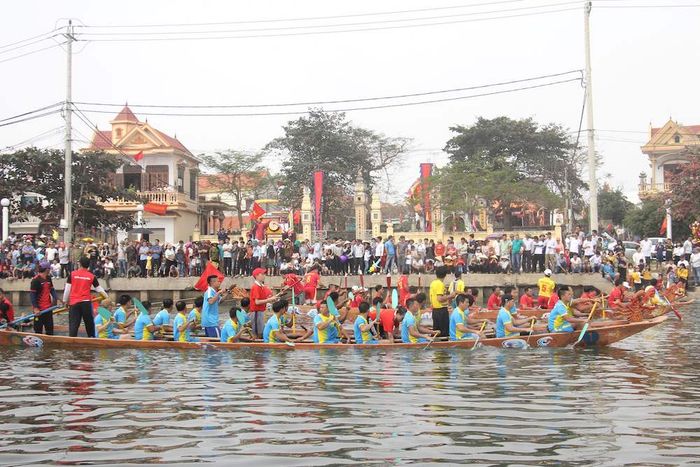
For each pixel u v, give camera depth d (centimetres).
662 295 2258
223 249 3750
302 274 3697
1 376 1401
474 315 2358
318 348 1773
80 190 4747
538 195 5553
